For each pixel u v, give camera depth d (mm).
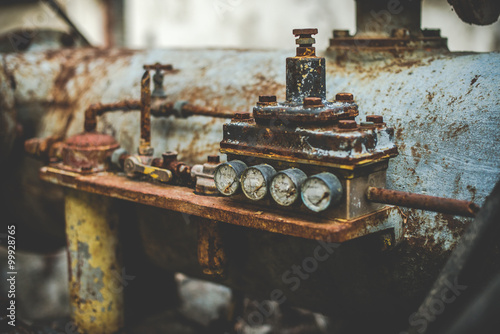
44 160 1306
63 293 1885
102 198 1240
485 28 3408
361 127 893
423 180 970
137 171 1107
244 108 1154
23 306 1781
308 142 884
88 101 1388
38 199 1496
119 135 1300
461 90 984
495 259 879
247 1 3561
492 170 922
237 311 1376
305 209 905
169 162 1089
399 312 1047
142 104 1134
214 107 1142
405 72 1060
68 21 1712
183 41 3805
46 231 1589
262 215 915
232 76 1222
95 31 3441
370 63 1110
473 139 945
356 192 881
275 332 1521
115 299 1293
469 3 1000
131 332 1382
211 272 1055
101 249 1258
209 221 1030
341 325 1483
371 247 998
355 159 853
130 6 3854
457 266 797
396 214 953
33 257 2100
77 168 1189
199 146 1187
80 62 1488
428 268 973
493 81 968
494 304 662
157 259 1332
